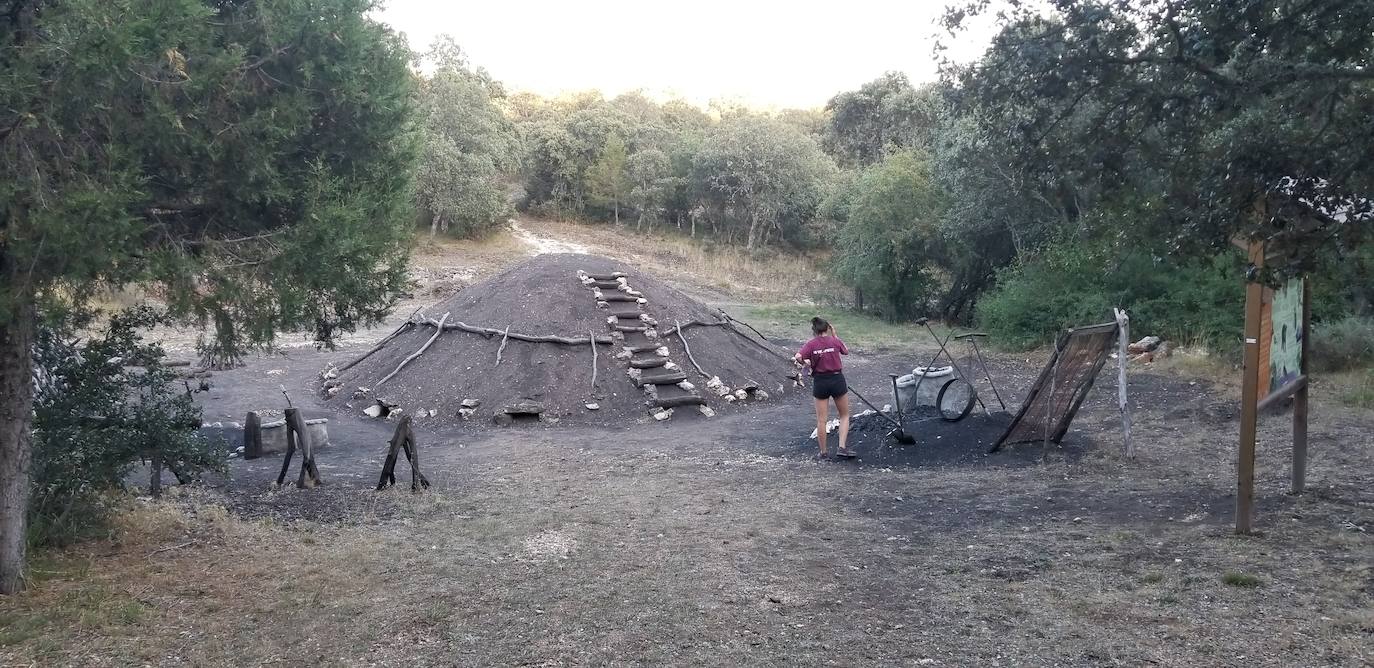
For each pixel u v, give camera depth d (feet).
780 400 47.65
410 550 19.52
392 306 17.70
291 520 22.81
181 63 12.69
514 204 175.73
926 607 15.24
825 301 102.63
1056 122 19.01
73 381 19.15
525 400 41.96
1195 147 18.29
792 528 21.29
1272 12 17.26
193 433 23.40
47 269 12.23
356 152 16.20
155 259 13.17
